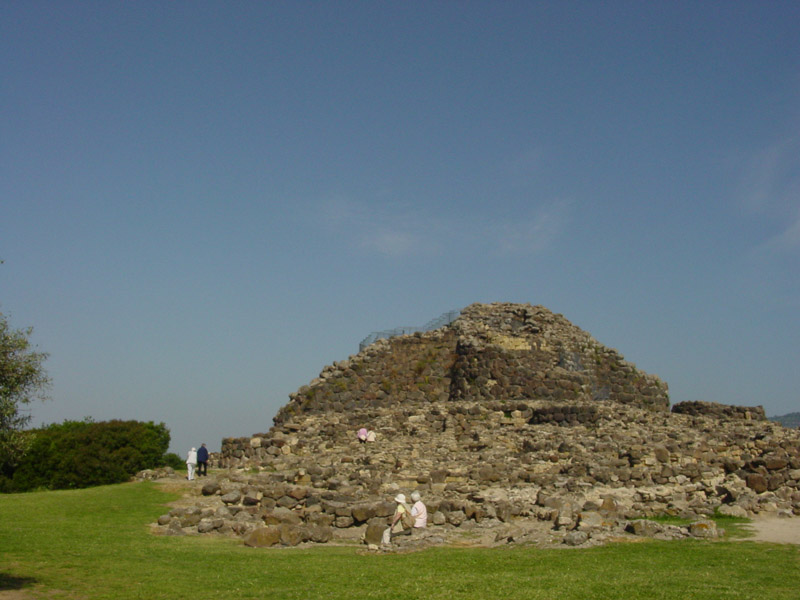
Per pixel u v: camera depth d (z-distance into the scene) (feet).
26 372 89.92
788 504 106.73
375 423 179.11
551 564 75.77
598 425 167.02
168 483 135.44
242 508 108.99
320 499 109.09
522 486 120.88
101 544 87.20
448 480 125.59
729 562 74.90
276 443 168.86
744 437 163.73
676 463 129.18
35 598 62.28
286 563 78.18
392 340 216.74
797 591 63.21
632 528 90.68
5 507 112.78
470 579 69.51
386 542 89.86
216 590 66.18
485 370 200.13
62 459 181.68
